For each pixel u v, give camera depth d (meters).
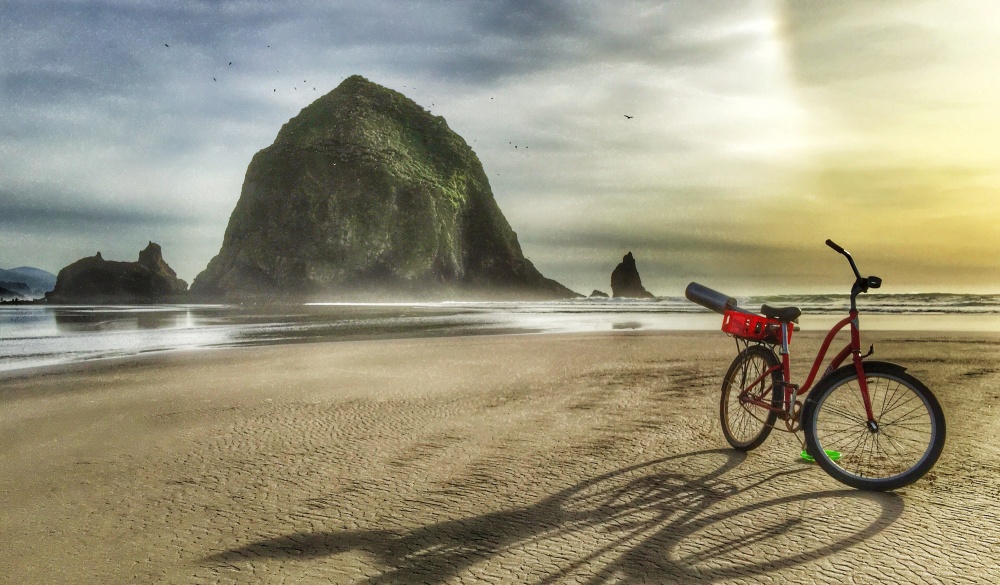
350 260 186.00
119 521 3.90
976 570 2.95
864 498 4.05
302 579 3.00
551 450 5.44
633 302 98.94
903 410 6.14
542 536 3.49
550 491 4.30
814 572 2.96
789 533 3.46
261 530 3.69
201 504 4.21
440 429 6.38
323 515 3.93
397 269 187.62
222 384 10.03
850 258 4.54
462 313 50.16
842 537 3.39
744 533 3.47
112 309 78.56
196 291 189.25
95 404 8.53
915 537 3.37
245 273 188.12
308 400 8.28
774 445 5.50
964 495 4.05
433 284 190.88
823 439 5.46
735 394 5.51
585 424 6.47
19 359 16.23
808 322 26.11
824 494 4.14
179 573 3.11
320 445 5.81
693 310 52.66
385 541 3.48
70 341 22.06
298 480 4.71
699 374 10.09
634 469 4.80
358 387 9.34
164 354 15.98
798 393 4.83
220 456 5.48
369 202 195.38
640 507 3.94
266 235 193.00
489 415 7.04
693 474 4.64
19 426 7.21
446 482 4.57
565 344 16.31
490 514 3.88
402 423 6.71
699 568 3.03
